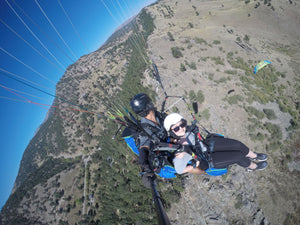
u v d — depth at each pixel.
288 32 109.31
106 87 84.50
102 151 78.94
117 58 112.81
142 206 54.00
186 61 68.25
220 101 54.44
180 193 43.09
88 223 63.78
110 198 62.94
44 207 81.19
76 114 103.12
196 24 115.25
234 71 67.50
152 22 121.25
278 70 75.06
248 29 110.25
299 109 61.53
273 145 49.25
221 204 40.19
